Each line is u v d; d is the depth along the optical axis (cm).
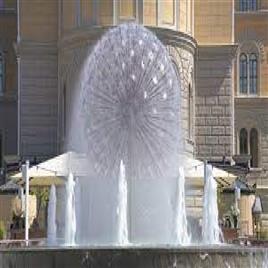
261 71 9075
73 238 5366
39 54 8094
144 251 2662
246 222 7131
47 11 8119
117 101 3878
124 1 7488
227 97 8162
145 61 3888
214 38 8275
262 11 9150
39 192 6669
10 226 6384
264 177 8844
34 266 2723
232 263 2755
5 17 9288
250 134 9019
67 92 7738
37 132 8012
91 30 7506
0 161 9019
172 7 7631
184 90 7706
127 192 4275
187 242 5097
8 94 9119
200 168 5759
